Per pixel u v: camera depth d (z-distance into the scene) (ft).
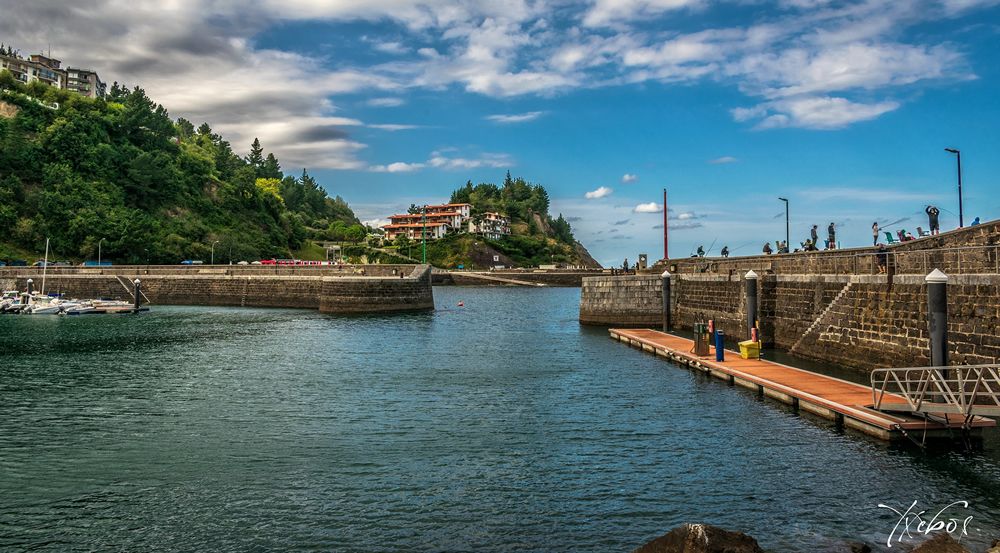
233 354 131.85
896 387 82.79
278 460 60.80
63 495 52.60
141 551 42.83
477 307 284.82
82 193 418.51
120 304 246.88
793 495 49.98
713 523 45.47
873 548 41.47
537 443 65.16
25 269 303.48
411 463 59.41
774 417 72.54
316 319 215.92
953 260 79.36
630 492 51.34
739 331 133.18
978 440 60.54
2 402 86.07
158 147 541.34
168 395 90.27
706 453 60.54
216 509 49.39
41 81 583.17
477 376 104.06
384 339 158.81
